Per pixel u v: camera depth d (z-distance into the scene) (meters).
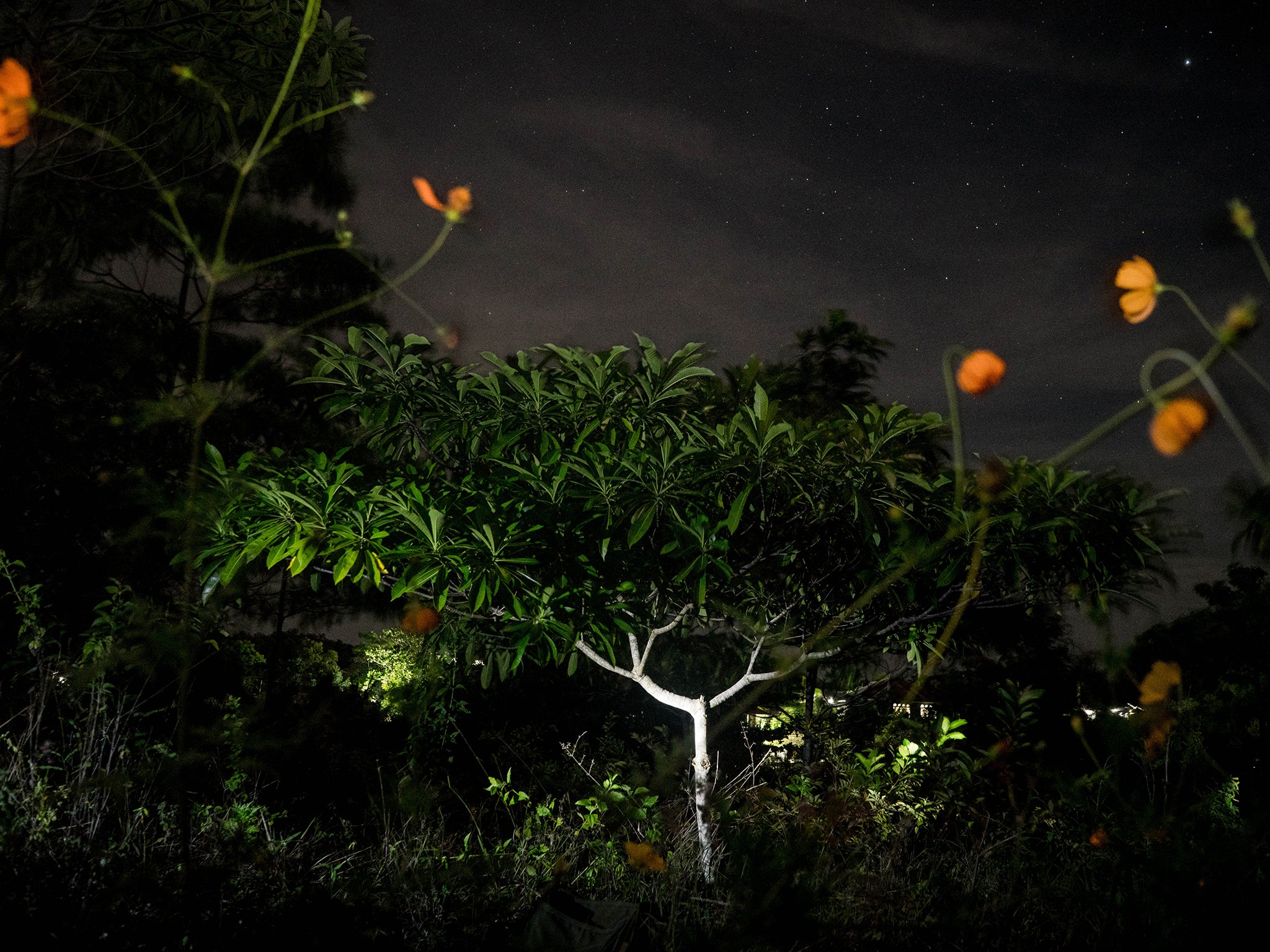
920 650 4.27
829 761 3.84
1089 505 3.25
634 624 3.80
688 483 3.32
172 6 4.71
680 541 3.32
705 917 2.43
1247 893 1.33
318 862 2.73
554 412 3.61
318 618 9.60
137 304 7.98
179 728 1.53
